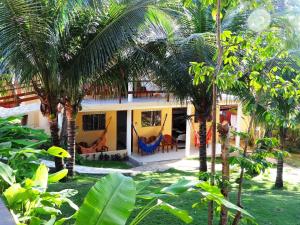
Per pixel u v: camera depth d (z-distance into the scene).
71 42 8.74
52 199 4.14
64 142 15.24
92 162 16.67
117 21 8.33
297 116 6.81
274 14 5.20
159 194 3.38
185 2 5.06
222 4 4.29
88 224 2.74
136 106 17.27
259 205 8.92
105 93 10.67
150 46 10.30
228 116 19.70
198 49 9.33
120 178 3.08
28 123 16.56
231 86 4.57
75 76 8.81
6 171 4.04
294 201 9.70
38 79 9.60
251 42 4.59
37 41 7.86
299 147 19.77
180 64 10.05
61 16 7.79
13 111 14.53
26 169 5.57
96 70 9.05
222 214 4.50
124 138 19.16
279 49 4.86
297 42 5.21
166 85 10.82
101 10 8.10
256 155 4.64
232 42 4.47
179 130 20.72
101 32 8.47
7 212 2.36
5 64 8.11
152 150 18.28
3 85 11.73
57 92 9.67
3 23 7.45
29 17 7.49
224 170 4.48
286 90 4.64
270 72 4.61
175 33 10.19
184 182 3.51
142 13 8.21
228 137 4.46
